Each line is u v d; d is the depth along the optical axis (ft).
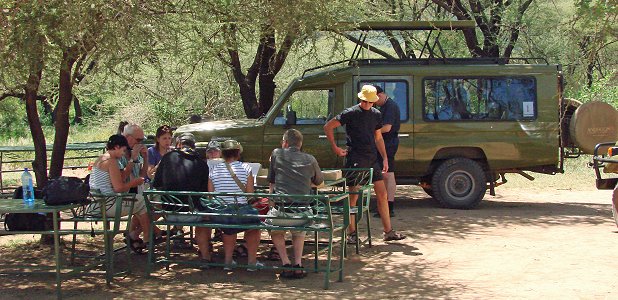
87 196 24.27
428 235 33.37
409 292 23.52
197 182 26.03
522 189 53.88
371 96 29.94
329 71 41.75
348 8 32.60
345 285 24.54
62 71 31.12
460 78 41.73
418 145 41.57
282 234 25.67
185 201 26.03
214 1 30.07
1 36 26.21
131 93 70.85
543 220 37.86
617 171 39.37
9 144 84.12
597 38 26.61
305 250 30.30
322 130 41.37
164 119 74.74
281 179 25.35
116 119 80.89
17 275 26.45
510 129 41.75
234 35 32.73
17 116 72.43
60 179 23.63
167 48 29.48
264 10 30.17
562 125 42.60
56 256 22.93
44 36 26.18
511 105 41.96
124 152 29.63
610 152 37.55
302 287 24.30
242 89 51.98
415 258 28.58
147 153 30.55
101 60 29.58
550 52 57.82
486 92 41.88
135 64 28.91
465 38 58.95
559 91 41.88
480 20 57.88
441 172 41.96
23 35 25.85
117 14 26.55
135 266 27.73
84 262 28.84
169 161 26.27
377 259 28.48
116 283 25.12
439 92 41.75
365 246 30.89
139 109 76.33
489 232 34.22
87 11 25.62
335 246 30.66
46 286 24.93
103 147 50.62
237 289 24.12
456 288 23.93
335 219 34.32
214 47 32.50
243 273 26.40
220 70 57.57
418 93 41.60
